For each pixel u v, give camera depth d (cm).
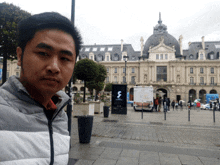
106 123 1173
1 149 68
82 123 653
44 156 84
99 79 3381
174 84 6381
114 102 1877
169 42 7125
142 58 6962
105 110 1506
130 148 609
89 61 1627
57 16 86
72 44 92
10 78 87
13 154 71
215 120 1559
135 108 2402
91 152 548
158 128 1049
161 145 666
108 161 479
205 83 6562
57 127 103
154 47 6662
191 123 1318
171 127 1099
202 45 7175
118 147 616
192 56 7100
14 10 993
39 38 82
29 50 83
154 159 509
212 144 714
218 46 7138
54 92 87
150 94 2381
